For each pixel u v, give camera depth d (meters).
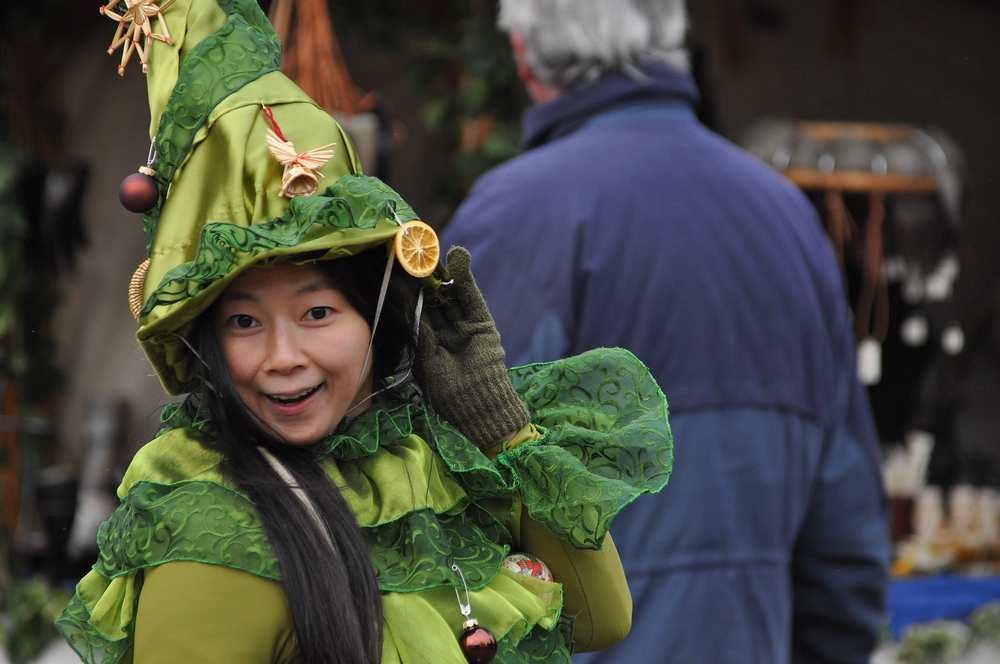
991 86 16.88
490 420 4.25
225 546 3.66
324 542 3.74
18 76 14.84
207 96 4.00
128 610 3.83
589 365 4.62
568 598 4.42
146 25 4.12
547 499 4.14
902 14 16.69
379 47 14.23
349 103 9.75
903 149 14.02
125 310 15.95
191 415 4.09
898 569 14.21
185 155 3.98
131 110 15.82
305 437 3.90
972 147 16.95
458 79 13.80
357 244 3.79
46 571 13.70
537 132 7.45
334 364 3.88
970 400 16.50
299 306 3.85
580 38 7.11
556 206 6.74
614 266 6.62
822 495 7.13
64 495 13.99
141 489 3.82
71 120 15.55
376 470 4.05
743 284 6.73
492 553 4.15
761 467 6.64
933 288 14.40
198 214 3.90
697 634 6.48
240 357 3.85
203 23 4.16
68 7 15.16
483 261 6.85
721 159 7.06
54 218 15.01
